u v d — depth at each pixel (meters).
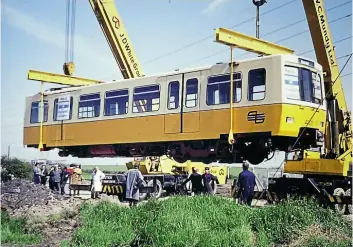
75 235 10.67
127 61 23.52
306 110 15.41
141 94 19.11
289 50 17.20
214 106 16.56
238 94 15.96
